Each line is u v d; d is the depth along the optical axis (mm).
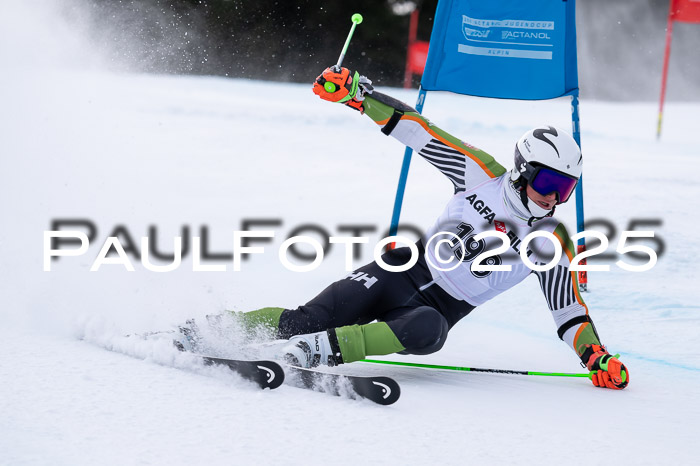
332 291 7141
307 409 5703
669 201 15719
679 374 7504
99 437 4938
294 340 6598
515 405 6285
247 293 9422
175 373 6328
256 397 5895
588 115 36156
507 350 8336
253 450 4883
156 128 22203
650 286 10602
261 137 22609
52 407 5395
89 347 6918
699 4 28219
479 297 7359
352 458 4867
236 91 35500
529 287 10773
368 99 7332
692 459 5199
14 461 4508
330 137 23672
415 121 7348
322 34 59500
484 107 34844
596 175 18891
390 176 18125
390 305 7238
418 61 43906
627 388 7016
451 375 7227
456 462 4914
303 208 14516
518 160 7023
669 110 42219
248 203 14602
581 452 5230
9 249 9977
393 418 5656
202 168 17578
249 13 53125
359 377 5949
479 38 9570
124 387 5898
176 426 5199
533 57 9570
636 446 5402
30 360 6418
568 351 8414
